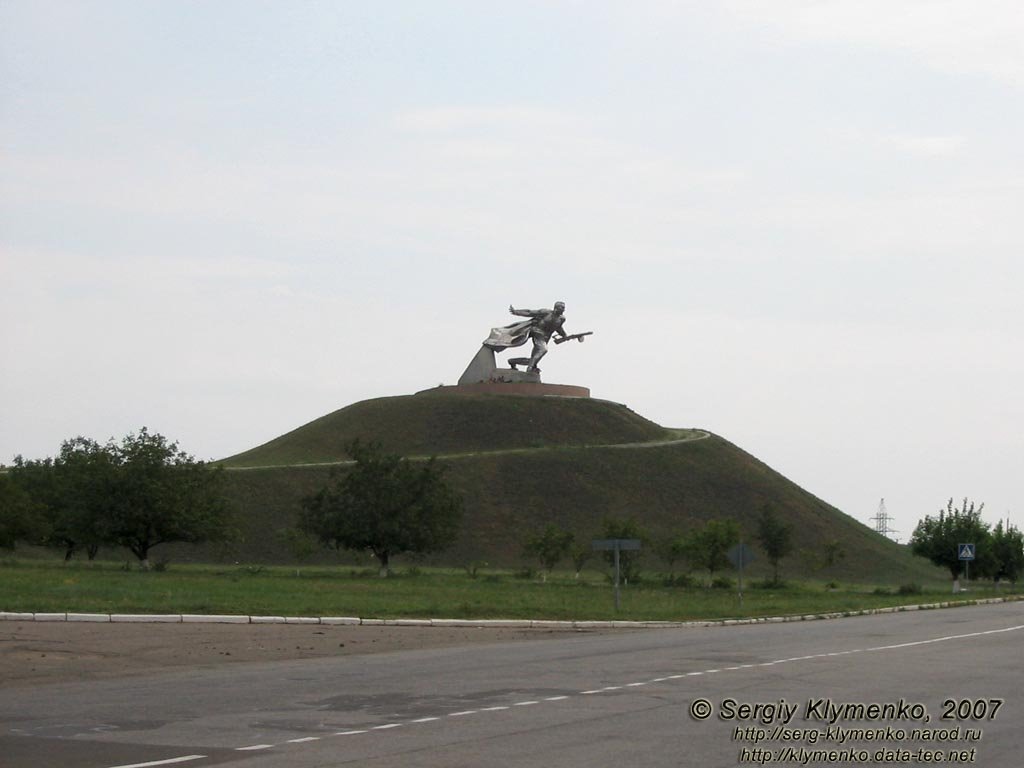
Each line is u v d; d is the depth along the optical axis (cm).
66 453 12012
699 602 6606
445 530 10356
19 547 12225
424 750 1703
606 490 15650
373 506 10081
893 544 16462
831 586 10494
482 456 16075
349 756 1650
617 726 1938
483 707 2153
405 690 2402
